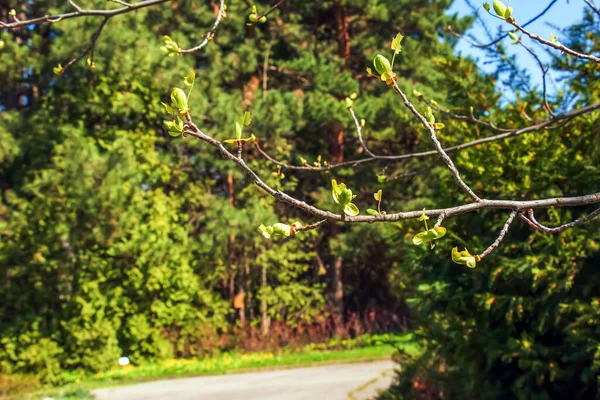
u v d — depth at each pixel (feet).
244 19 61.82
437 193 20.31
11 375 42.24
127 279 48.37
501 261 17.29
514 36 9.05
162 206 50.70
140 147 50.80
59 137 47.47
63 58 45.29
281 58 69.92
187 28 59.21
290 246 60.59
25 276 45.03
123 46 46.47
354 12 69.05
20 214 44.37
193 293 51.88
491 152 18.15
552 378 16.31
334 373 42.14
